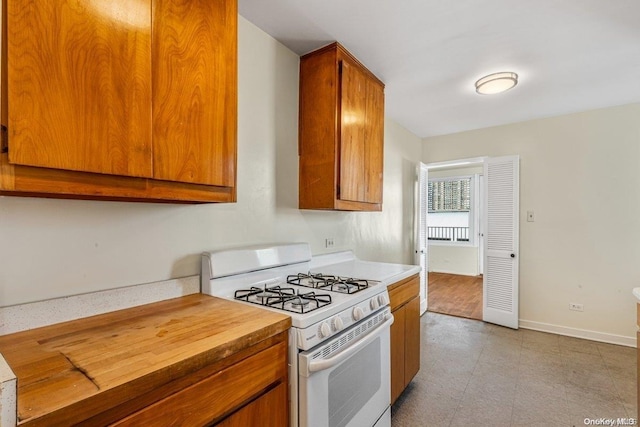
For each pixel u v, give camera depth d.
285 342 1.13
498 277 3.56
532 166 3.45
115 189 0.92
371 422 1.54
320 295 1.43
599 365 2.56
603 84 2.51
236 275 1.55
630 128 2.96
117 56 0.91
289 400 1.15
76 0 0.83
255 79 1.78
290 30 1.80
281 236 1.96
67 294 1.09
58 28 0.79
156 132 1.00
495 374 2.43
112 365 0.76
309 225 2.20
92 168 0.85
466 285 5.55
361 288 1.61
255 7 1.60
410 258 3.95
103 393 0.65
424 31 1.79
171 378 0.77
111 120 0.89
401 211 3.70
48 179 0.80
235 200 1.28
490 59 2.11
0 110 0.72
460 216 6.66
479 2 1.54
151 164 0.99
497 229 3.58
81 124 0.83
